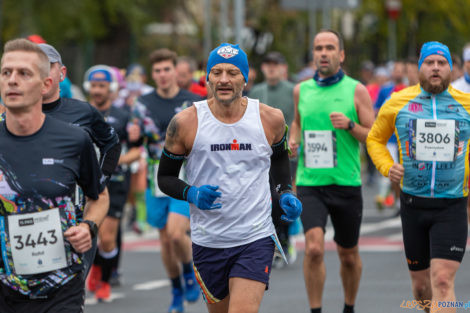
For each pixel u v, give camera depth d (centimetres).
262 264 1126
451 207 1348
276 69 2442
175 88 1864
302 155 1638
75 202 1030
